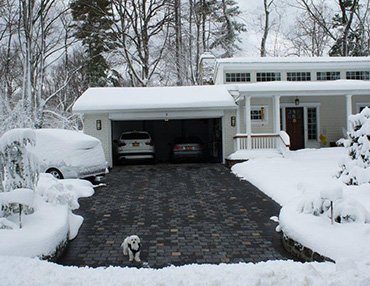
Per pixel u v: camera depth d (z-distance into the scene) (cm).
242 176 1416
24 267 476
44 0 2636
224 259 642
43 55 2777
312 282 413
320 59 2141
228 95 1844
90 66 3259
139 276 450
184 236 759
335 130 2047
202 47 3372
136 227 819
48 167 1219
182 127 2366
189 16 3222
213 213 925
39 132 1255
